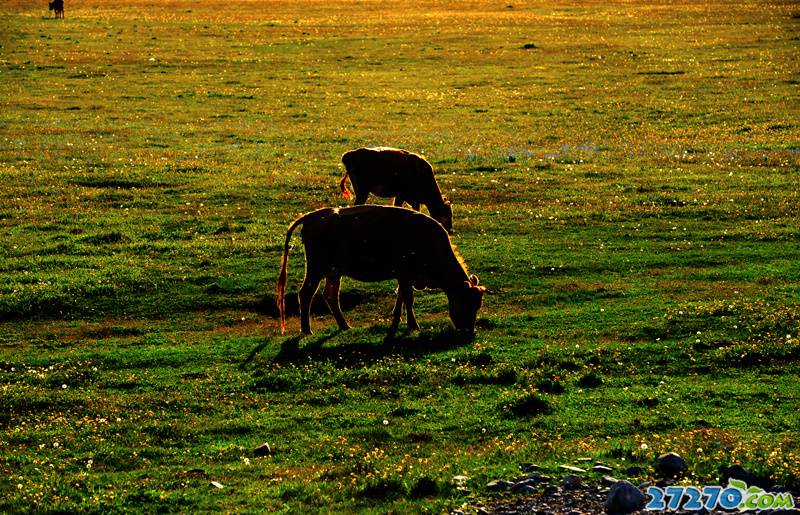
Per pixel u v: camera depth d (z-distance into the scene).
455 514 9.59
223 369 15.30
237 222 26.06
